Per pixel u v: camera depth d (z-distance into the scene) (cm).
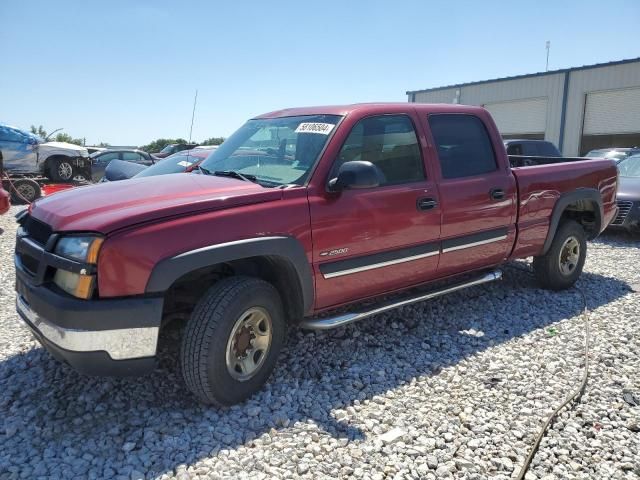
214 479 267
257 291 331
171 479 266
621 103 2583
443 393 359
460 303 541
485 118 501
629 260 779
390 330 467
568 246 586
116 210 309
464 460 286
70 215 314
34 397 345
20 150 1554
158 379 369
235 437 303
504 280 626
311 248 357
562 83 2778
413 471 276
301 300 366
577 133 2748
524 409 337
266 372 349
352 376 380
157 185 360
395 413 332
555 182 544
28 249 329
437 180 441
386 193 400
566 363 407
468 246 467
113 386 359
